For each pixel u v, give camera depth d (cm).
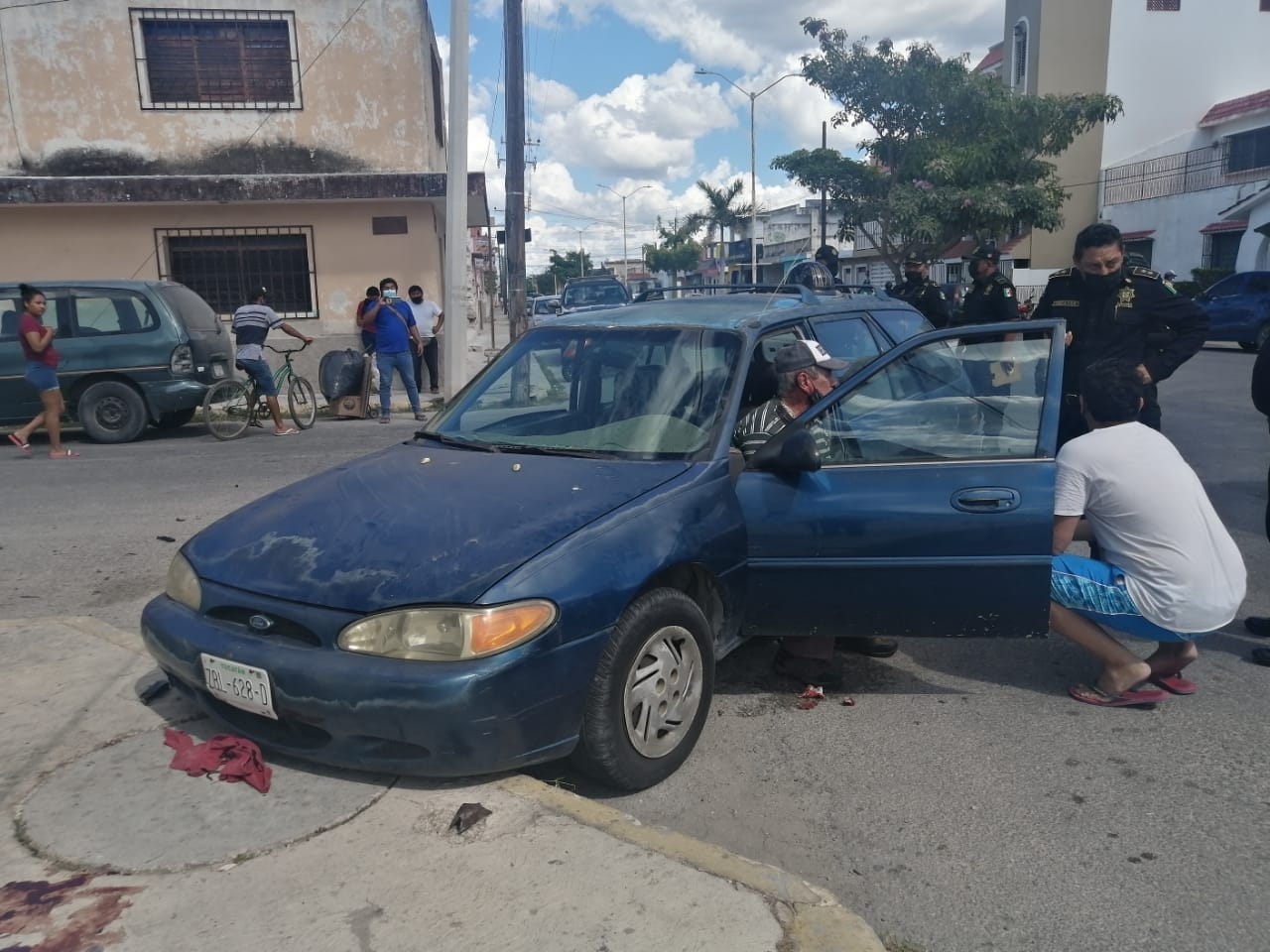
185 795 324
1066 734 396
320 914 267
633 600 337
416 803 318
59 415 1027
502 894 274
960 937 277
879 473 389
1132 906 288
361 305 1289
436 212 1677
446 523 340
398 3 1532
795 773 368
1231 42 3347
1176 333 531
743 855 317
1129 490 395
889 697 434
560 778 360
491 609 302
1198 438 1006
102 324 1106
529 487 365
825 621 396
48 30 1466
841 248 5438
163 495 824
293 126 1540
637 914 265
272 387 1154
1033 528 380
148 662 438
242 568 342
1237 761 371
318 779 332
